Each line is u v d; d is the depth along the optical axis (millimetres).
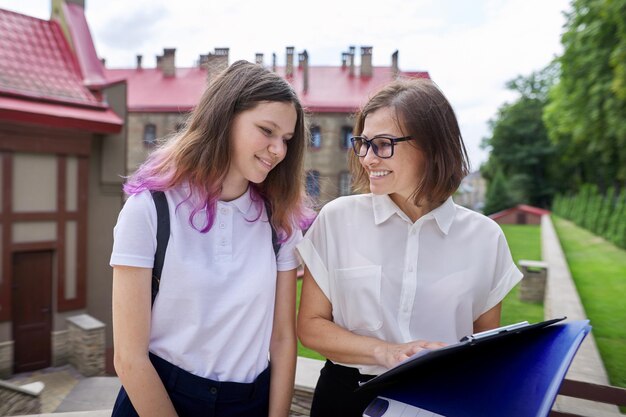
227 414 1451
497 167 57906
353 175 1812
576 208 33156
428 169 1590
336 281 1710
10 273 10391
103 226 12141
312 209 1852
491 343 1265
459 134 1636
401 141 1561
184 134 1486
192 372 1424
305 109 1685
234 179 1528
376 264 1661
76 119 11023
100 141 12039
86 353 10359
